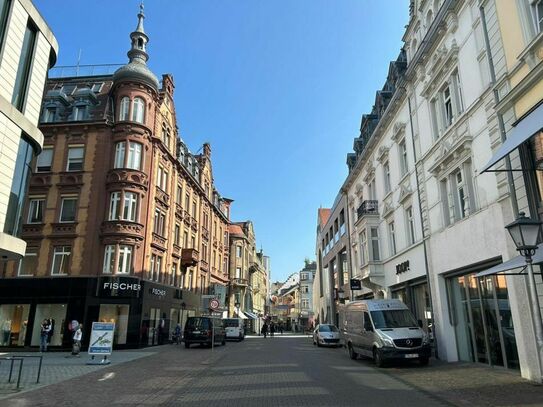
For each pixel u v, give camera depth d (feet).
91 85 106.22
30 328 86.33
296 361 57.26
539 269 34.58
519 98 37.88
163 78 113.29
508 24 39.52
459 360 52.16
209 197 155.63
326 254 155.22
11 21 45.65
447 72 53.06
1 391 34.19
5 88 44.70
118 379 41.98
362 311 55.42
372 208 86.28
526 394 29.89
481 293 46.42
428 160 59.36
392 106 72.43
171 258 110.93
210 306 93.09
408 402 28.71
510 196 38.93
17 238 45.85
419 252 62.59
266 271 337.31
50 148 96.43
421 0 63.77
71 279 87.20
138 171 94.22
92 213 90.79
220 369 49.80
